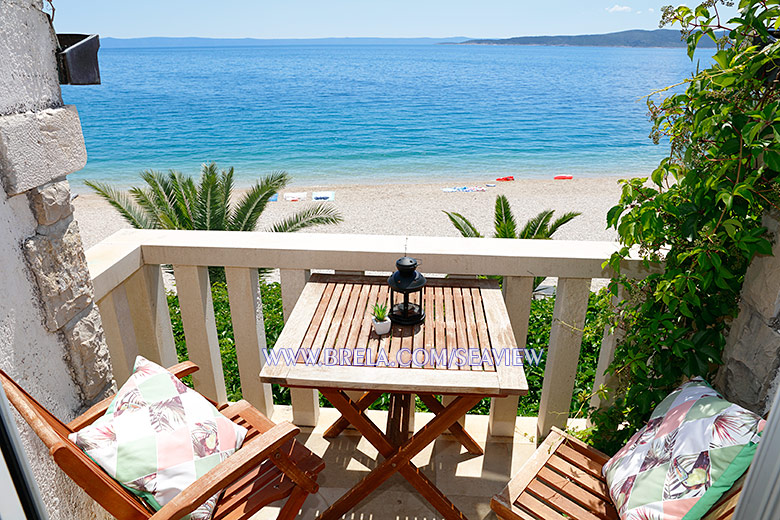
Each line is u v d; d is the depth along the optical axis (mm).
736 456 1457
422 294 2338
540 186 26156
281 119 45594
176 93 61031
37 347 1639
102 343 1986
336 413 2930
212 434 1776
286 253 2418
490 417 2732
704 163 1816
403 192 25250
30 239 1585
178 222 9414
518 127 42844
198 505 1461
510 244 2473
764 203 1783
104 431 1625
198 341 2662
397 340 2043
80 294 1827
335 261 2422
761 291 1796
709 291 1976
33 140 1542
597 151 34969
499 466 2582
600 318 2266
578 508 1778
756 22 1640
